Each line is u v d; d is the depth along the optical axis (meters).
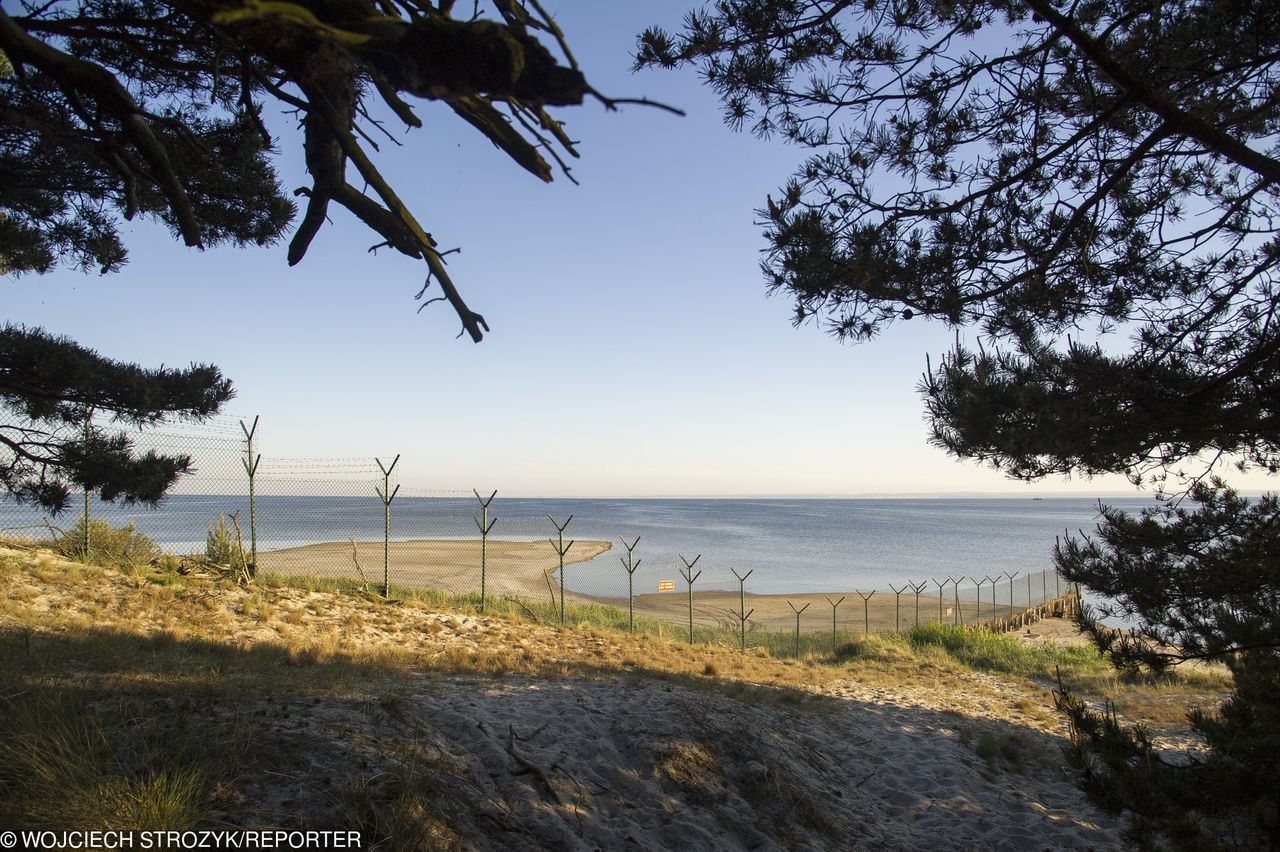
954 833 7.11
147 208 6.66
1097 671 16.94
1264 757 5.30
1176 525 6.47
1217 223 6.01
